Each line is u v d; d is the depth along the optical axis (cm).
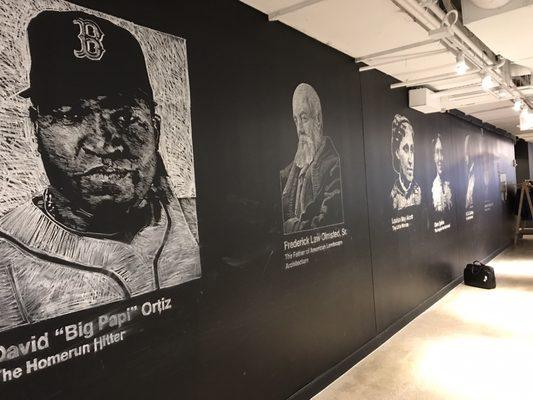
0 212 136
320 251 295
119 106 173
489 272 538
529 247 848
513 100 504
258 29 250
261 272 244
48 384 147
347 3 244
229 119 227
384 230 381
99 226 163
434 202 500
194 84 208
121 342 170
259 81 249
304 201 281
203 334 206
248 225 236
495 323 404
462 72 299
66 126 155
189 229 201
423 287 460
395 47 320
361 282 342
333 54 320
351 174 335
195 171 205
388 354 343
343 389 287
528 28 261
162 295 187
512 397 264
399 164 417
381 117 387
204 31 215
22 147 142
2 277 136
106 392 164
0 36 138
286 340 261
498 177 829
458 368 309
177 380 193
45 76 149
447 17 246
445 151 547
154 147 186
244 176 235
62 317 151
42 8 150
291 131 272
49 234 148
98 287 162
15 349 138
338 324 312
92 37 165
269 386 247
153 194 185
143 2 185
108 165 168
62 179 153
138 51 182
